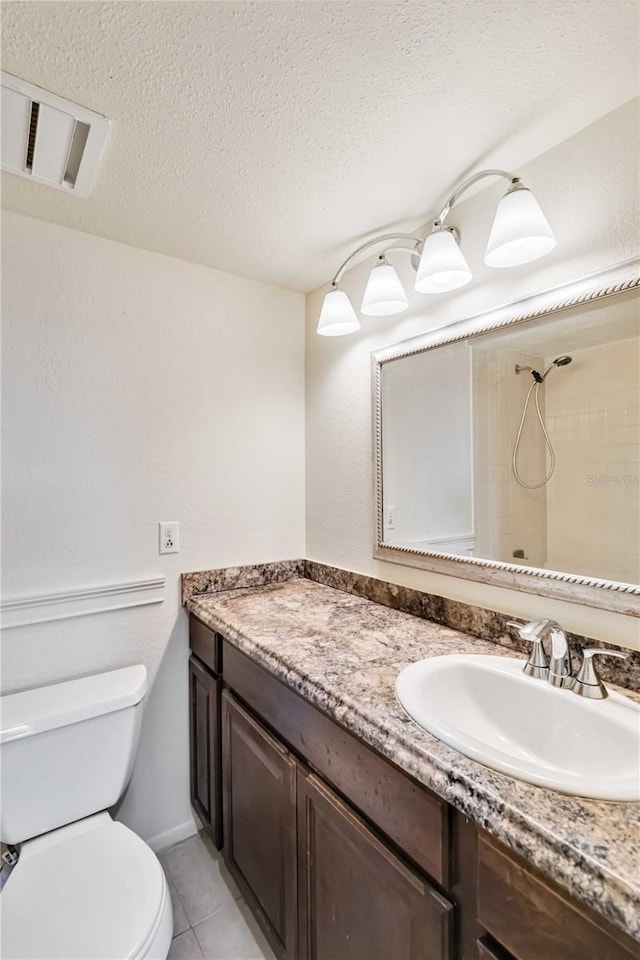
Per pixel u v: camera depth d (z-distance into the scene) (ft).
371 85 3.10
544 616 3.72
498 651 3.85
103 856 3.81
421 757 2.48
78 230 4.96
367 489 5.64
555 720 3.09
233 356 6.11
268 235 5.09
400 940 2.63
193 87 3.10
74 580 5.00
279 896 3.89
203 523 5.88
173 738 5.65
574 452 3.53
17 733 3.93
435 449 4.70
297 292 6.70
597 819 2.00
